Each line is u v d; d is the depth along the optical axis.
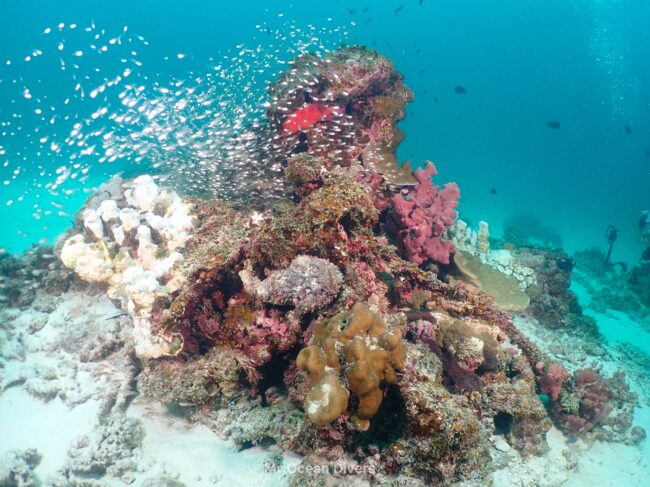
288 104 2.20
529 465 1.45
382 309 1.49
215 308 1.49
